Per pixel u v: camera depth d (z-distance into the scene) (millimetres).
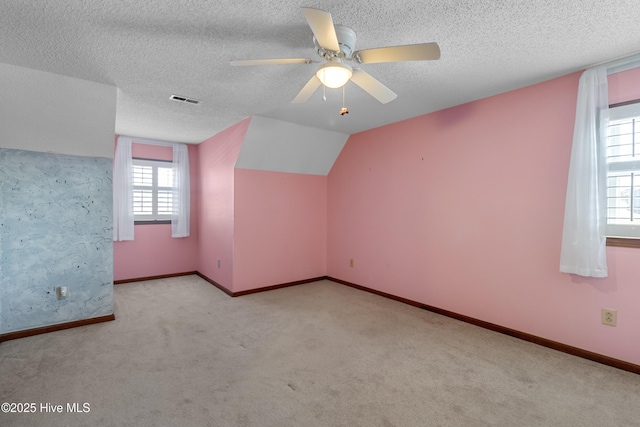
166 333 2879
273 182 4379
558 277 2553
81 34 1903
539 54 2166
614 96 2281
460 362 2359
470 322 3119
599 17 1732
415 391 1998
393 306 3646
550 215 2594
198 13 1707
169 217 5000
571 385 2061
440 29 1866
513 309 2822
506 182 2861
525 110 2736
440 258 3387
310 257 4801
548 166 2602
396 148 3848
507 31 1883
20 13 1688
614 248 2281
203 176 4934
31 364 2305
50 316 2943
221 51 2121
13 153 2787
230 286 4105
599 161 2289
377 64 2311
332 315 3348
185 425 1684
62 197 3004
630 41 1986
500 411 1808
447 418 1749
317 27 1458
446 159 3324
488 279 2992
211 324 3092
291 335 2840
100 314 3170
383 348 2588
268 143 3988
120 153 4473
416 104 3195
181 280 4836
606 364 2312
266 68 2354
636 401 1895
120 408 1812
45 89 2494
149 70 2395
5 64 2266
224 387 2031
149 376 2150
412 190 3670
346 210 4594
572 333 2486
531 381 2107
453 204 3268
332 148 4551
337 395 1954
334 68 1699
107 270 3207
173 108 3305
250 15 1728
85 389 1994
